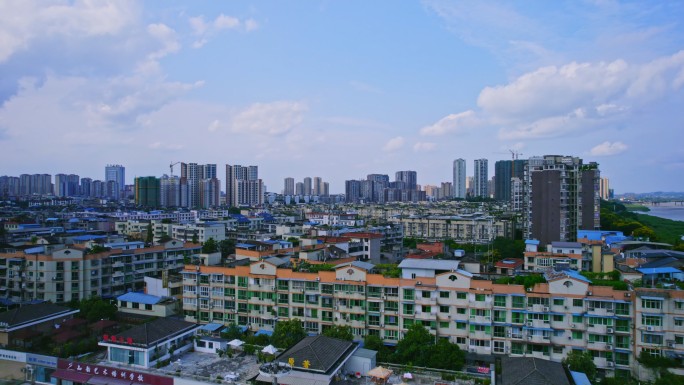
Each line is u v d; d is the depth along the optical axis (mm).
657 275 91062
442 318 86312
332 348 69750
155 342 73688
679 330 72875
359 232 183375
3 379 75500
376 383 67375
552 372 60344
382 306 89812
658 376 71875
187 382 66125
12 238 179250
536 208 198500
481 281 84375
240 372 70312
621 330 77688
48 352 82438
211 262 109750
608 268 117125
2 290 120625
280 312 96688
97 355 79562
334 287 92938
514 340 82125
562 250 129875
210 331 93562
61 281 116750
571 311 80000
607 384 71000
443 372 72250
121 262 131750
